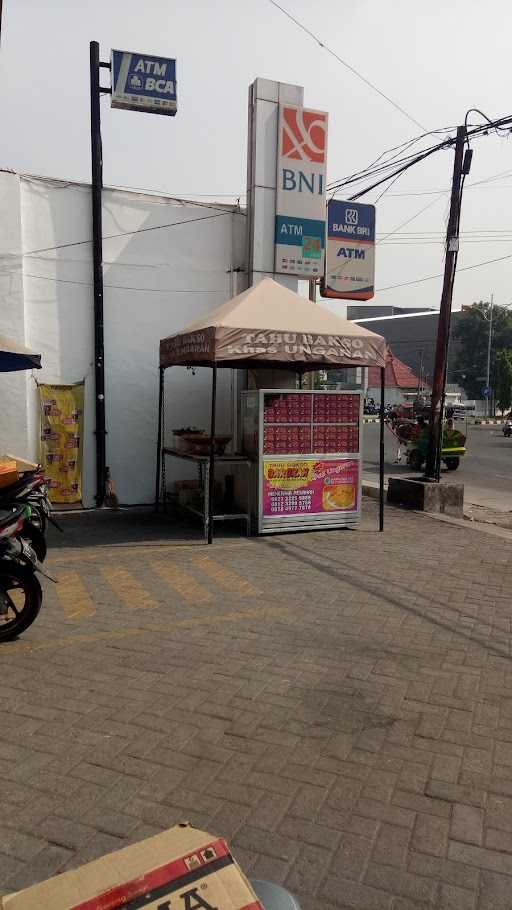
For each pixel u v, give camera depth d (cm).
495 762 331
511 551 763
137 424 1069
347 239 1188
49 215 992
